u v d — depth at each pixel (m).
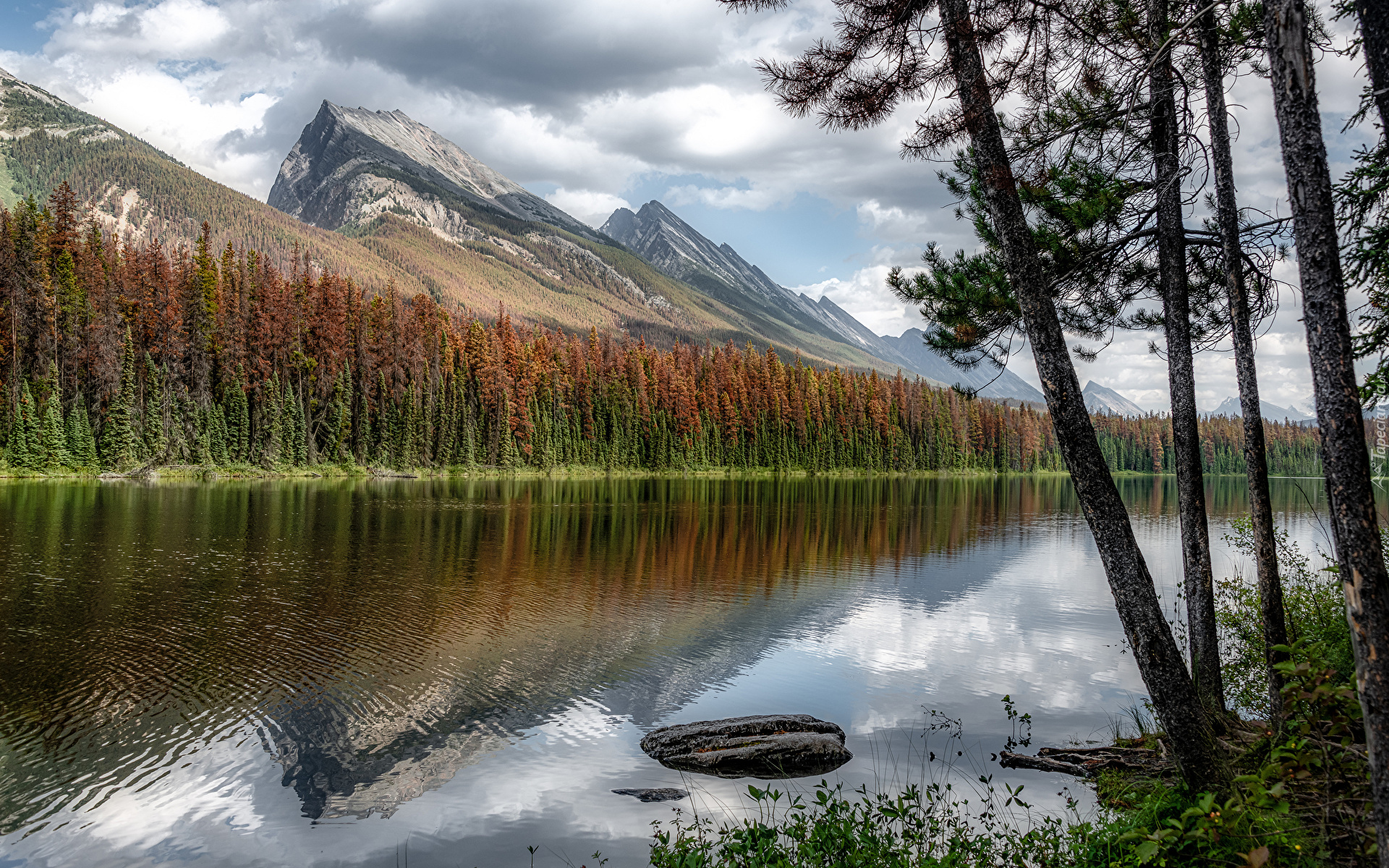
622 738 14.52
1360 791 6.11
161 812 11.52
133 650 19.41
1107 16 8.30
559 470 113.12
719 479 118.69
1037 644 21.70
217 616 22.80
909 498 84.38
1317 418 5.05
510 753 13.73
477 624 22.94
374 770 13.00
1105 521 7.82
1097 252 11.95
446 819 11.25
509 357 118.00
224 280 93.81
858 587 30.27
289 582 28.03
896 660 20.02
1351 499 4.79
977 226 12.64
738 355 150.88
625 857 10.05
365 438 98.62
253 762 13.27
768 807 11.34
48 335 76.00
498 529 45.38
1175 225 11.16
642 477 115.38
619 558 36.34
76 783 12.38
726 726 14.05
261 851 10.38
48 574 28.23
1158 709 7.70
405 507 56.56
